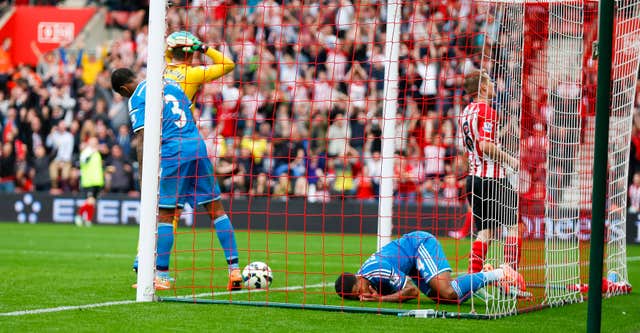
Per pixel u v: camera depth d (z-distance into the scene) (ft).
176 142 92.99
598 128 60.34
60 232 214.69
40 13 284.82
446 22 222.89
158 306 78.13
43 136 266.77
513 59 79.15
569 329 68.39
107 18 288.10
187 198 95.40
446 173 214.07
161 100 83.82
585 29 109.40
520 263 91.15
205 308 77.20
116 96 266.16
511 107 79.92
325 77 238.27
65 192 261.24
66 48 281.33
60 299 82.94
